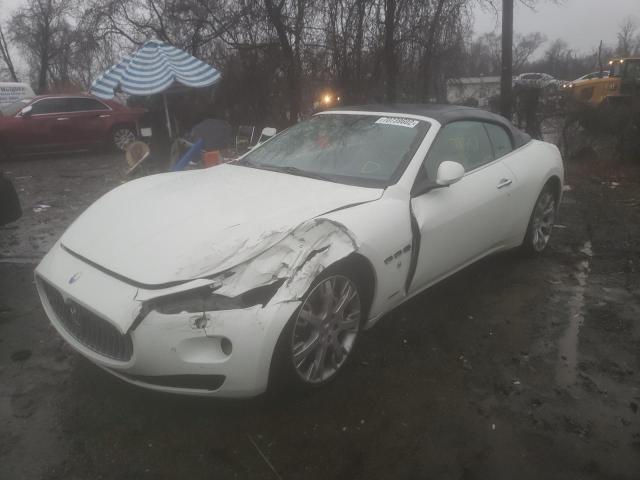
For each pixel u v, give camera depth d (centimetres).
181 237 276
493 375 322
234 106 1103
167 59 713
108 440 260
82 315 271
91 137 1312
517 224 449
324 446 260
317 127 428
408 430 273
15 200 472
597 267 490
